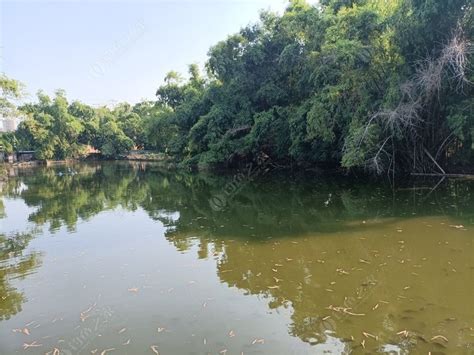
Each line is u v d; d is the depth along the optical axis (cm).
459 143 1678
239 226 1039
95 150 6238
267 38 2638
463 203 1152
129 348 443
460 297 532
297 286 599
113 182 2542
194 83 4006
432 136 1720
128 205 1503
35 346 459
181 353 428
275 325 484
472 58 1383
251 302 551
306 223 1023
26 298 602
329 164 2561
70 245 905
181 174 3025
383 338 441
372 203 1258
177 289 609
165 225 1095
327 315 502
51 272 718
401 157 1891
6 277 700
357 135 1605
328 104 1864
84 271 717
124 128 6328
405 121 1534
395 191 1488
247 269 687
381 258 705
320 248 789
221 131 2825
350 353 414
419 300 529
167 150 3747
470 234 826
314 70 2003
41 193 2008
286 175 2506
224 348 434
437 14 1376
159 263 743
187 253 803
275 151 2631
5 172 3434
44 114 5494
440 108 1611
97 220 1205
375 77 1711
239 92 2830
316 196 1512
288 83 2608
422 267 648
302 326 478
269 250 795
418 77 1495
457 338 434
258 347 434
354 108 1772
